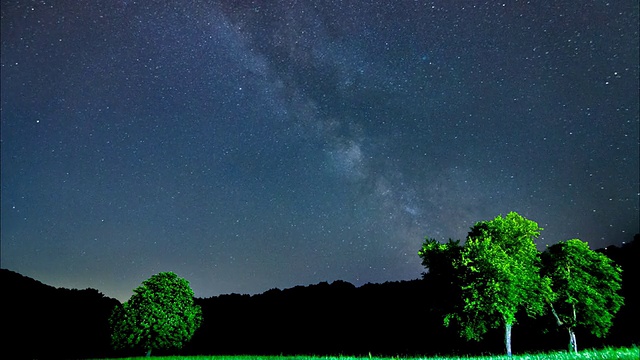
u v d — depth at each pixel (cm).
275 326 5028
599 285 2617
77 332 4175
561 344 3111
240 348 4416
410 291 5141
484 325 2309
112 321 2769
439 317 2539
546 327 2836
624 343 2798
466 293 2188
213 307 5759
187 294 2958
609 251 4056
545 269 2695
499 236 2483
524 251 2441
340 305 5500
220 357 2234
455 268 2255
